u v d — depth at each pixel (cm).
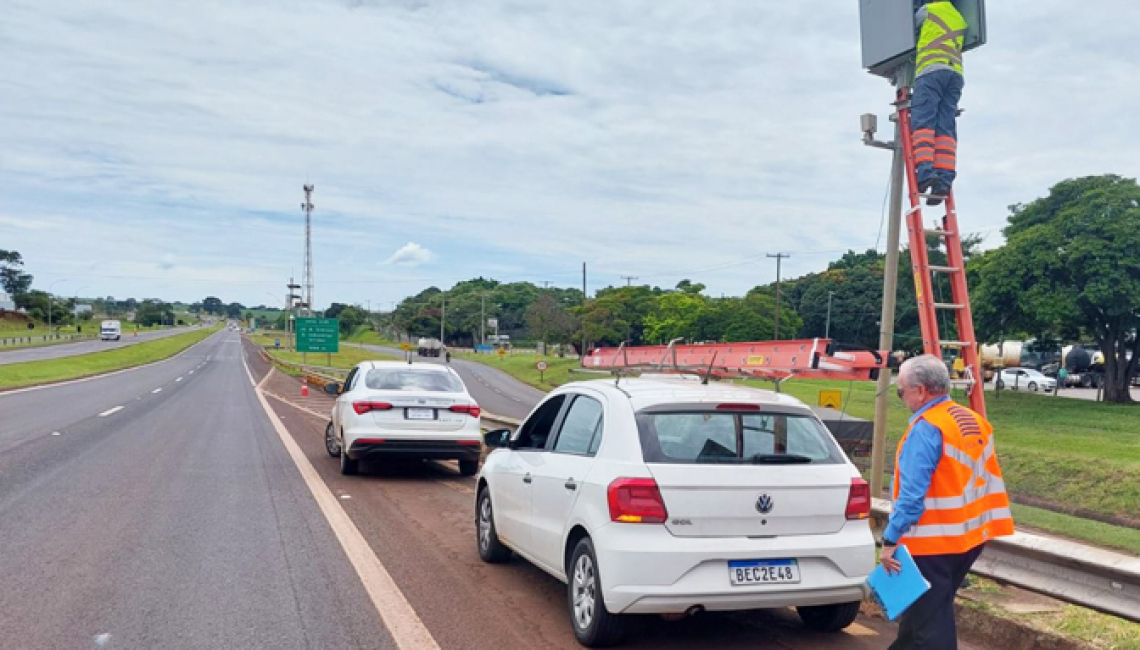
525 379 6781
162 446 1513
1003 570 578
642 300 8519
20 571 661
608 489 497
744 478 490
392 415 1159
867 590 509
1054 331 4166
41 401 2580
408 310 15062
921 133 737
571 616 535
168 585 630
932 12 743
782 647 531
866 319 7419
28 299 14838
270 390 3850
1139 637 499
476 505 754
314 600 600
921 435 407
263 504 964
